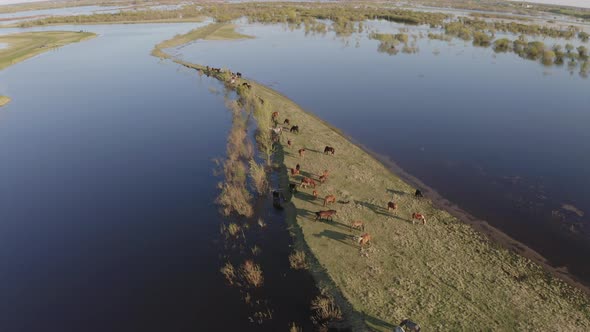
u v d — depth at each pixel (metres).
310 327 17.92
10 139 42.47
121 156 37.88
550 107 51.28
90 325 18.14
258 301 19.53
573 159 36.25
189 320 18.36
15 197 30.34
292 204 28.02
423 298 19.41
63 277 21.45
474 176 33.44
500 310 18.77
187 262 22.67
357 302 19.17
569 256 23.23
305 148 37.28
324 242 23.84
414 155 37.50
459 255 22.97
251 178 32.16
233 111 48.72
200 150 38.84
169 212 28.08
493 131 43.28
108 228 26.22
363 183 31.34
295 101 53.31
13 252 23.67
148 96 57.56
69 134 43.81
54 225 26.56
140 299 19.77
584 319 18.41
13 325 18.19
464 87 60.78
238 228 25.94
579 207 28.52
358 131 43.31
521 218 27.28
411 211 27.70
